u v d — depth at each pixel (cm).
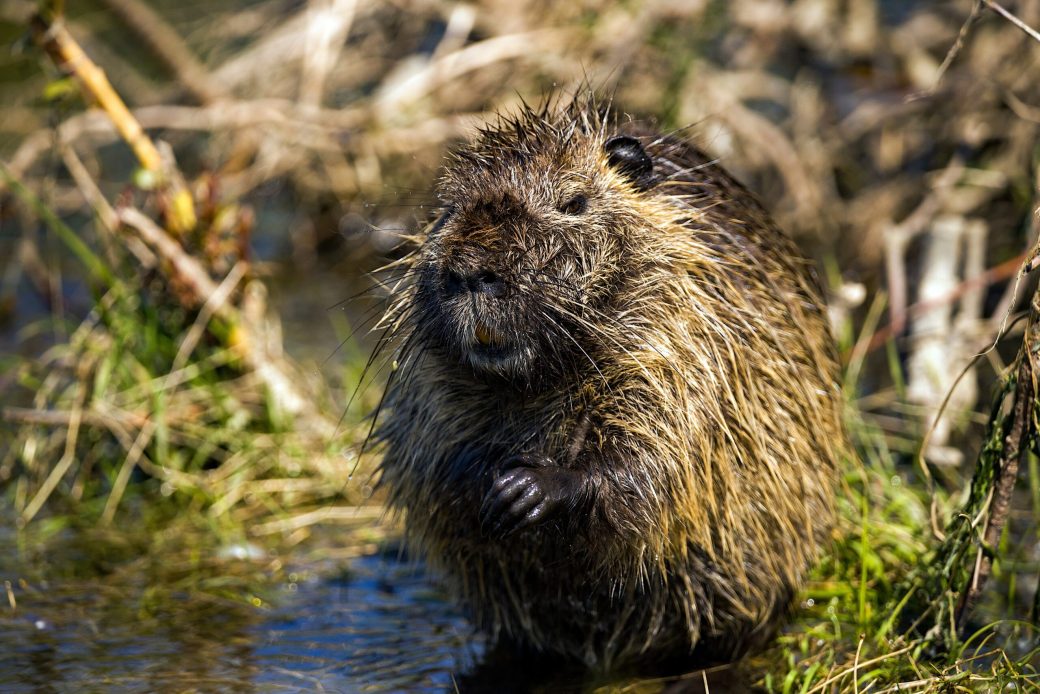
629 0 1717
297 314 1741
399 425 942
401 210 1806
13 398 1444
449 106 1780
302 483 1232
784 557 905
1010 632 913
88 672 881
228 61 2003
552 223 859
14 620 973
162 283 1304
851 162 1727
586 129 952
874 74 1684
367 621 984
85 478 1251
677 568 885
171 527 1172
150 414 1258
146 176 1291
